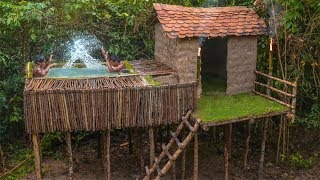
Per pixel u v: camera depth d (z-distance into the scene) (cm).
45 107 984
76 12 1352
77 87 1010
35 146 1048
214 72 1417
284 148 1311
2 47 1346
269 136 1395
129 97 1017
